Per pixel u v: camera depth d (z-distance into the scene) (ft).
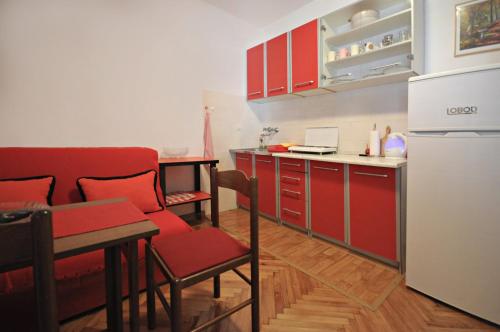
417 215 5.19
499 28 5.79
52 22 6.84
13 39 6.34
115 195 6.04
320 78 8.40
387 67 7.04
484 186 4.29
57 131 7.06
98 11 7.57
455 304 4.77
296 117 10.80
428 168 4.93
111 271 3.97
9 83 6.35
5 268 1.95
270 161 9.64
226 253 4.01
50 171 6.06
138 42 8.39
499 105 4.05
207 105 10.36
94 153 6.70
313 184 8.11
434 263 5.01
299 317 4.74
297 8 10.28
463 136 4.45
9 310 3.96
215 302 5.21
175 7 9.20
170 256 3.89
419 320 4.59
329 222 7.73
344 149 9.09
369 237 6.74
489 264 4.33
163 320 4.70
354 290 5.52
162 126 9.11
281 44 9.66
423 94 4.90
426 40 6.82
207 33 10.16
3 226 1.88
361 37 8.21
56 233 2.91
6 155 5.70
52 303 2.08
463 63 6.29
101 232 2.98
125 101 8.21
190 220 10.02
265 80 10.44
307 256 7.08
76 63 7.26
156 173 7.27
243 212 11.23
